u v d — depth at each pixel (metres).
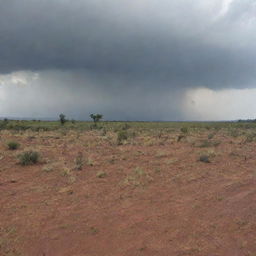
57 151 19.14
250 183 10.31
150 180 11.21
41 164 14.69
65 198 9.15
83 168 13.67
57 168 13.62
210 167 13.47
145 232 6.62
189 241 6.14
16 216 7.67
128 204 8.52
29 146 21.42
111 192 9.75
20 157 15.02
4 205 8.52
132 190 9.92
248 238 6.20
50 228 6.92
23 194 9.62
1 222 7.27
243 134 33.97
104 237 6.44
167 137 29.67
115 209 8.12
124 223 7.15
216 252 5.68
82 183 10.97
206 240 6.16
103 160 15.62
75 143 23.69
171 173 12.40
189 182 10.86
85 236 6.50
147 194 9.45
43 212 7.95
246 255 5.56
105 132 36.44
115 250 5.88
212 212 7.68
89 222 7.25
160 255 5.62
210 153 17.03
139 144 22.95
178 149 19.84
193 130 44.34
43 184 10.84
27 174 12.49
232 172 12.36
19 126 44.69
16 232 6.70
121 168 13.53
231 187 9.91
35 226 7.04
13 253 5.76
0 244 6.11
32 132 36.59
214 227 6.77
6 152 18.09
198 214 7.59
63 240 6.34
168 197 9.09
